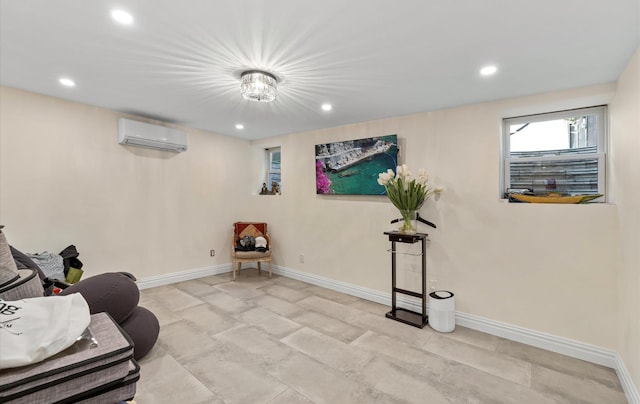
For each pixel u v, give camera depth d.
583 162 2.68
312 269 4.35
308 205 4.39
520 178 2.97
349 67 2.22
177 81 2.54
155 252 4.05
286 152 4.69
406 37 1.81
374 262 3.71
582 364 2.37
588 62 2.07
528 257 2.71
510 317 2.79
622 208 2.18
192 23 1.70
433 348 2.58
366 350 2.53
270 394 1.97
